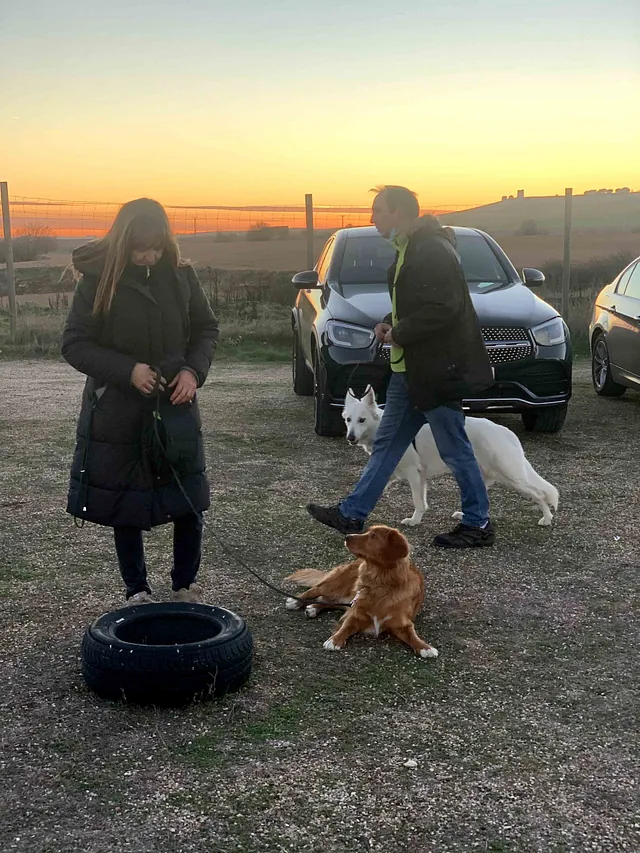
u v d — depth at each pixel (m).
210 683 3.23
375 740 3.01
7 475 6.94
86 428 3.74
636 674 3.58
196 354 3.86
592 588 4.59
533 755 2.92
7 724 3.09
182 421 3.76
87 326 3.69
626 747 2.99
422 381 4.95
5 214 17.05
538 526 5.72
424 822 2.53
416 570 4.08
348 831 2.48
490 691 3.41
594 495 6.46
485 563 5.00
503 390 8.00
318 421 8.45
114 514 3.75
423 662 3.68
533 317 8.11
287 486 6.70
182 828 2.49
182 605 3.62
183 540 4.04
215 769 2.80
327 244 10.26
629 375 10.12
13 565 4.86
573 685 3.47
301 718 3.16
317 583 4.43
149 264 3.71
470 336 4.97
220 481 6.84
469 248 9.34
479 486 5.27
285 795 2.65
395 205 4.94
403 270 4.95
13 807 2.59
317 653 3.76
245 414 9.75
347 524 5.14
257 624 4.08
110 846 2.41
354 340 7.95
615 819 2.56
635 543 5.36
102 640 3.28
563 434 8.71
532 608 4.31
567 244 16.36
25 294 24.05
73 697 3.30
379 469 5.14
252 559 5.04
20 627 4.00
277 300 22.19
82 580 4.62
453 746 2.97
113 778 2.75
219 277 24.50
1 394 11.18
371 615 3.82
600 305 11.20
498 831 2.49
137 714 3.17
